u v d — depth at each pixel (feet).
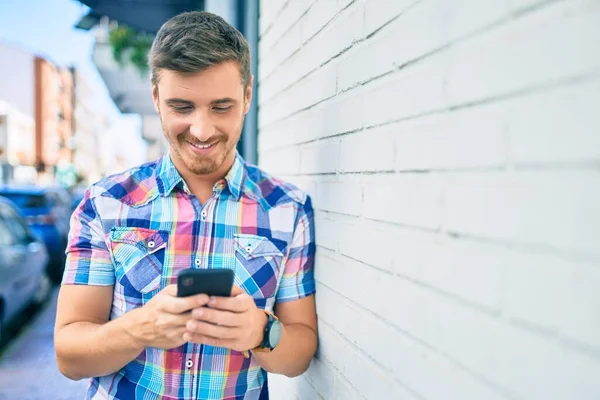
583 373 1.82
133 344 3.51
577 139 1.85
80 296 3.99
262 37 7.16
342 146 4.16
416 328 2.99
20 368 11.98
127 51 17.44
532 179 2.07
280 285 4.56
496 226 2.29
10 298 13.20
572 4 1.88
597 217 1.77
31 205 20.54
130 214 4.12
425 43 2.88
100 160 195.72
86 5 12.07
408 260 3.09
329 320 4.43
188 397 3.99
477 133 2.42
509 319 2.21
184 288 3.22
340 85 4.19
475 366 2.44
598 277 1.77
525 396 2.10
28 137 106.01
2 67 103.40
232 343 3.49
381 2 3.42
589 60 1.81
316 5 4.78
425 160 2.89
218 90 3.65
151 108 26.25
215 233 4.19
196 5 12.15
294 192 4.63
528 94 2.09
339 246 4.21
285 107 5.91
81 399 10.47
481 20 2.39
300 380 5.29
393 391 3.27
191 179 4.28
